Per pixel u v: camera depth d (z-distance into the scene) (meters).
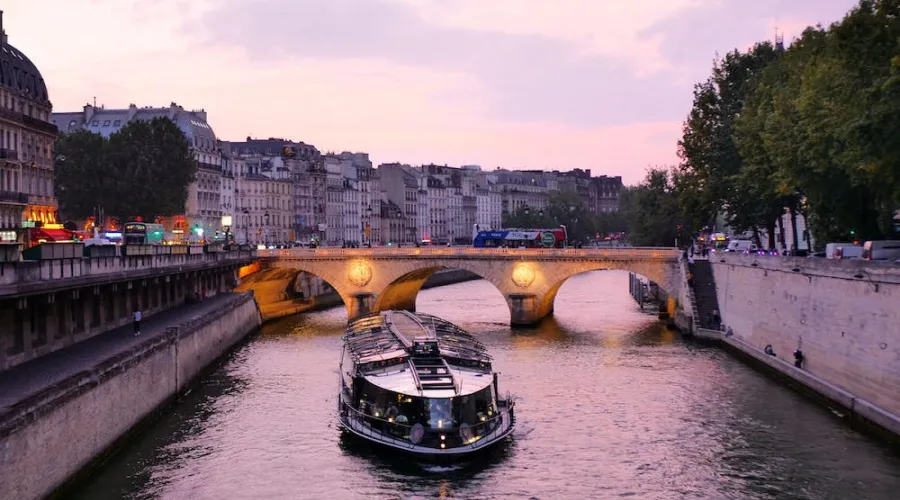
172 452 52.50
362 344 62.72
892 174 55.62
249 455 52.44
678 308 105.12
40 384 46.50
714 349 89.00
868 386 55.25
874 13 56.91
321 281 154.12
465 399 52.41
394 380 54.53
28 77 105.69
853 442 53.00
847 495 45.28
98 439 47.81
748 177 89.94
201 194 171.00
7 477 36.22
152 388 58.34
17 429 37.25
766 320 77.12
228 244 120.12
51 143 110.94
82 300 62.97
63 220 134.88
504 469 50.50
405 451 50.84
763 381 71.31
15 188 99.44
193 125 170.88
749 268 83.38
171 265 81.81
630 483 48.06
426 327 67.06
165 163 138.00
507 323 113.56
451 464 50.72
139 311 73.12
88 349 58.78
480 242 156.75
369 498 46.16
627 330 104.81
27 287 47.72
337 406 62.50
